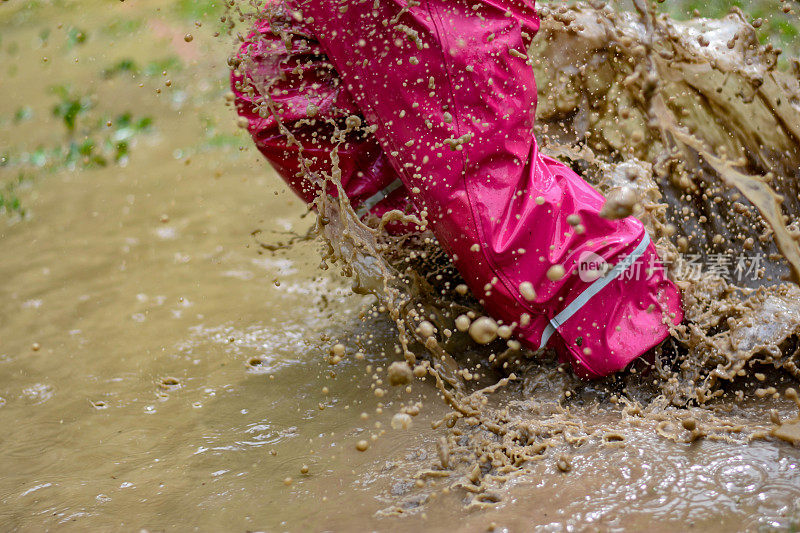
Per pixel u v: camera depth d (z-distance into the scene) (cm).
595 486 237
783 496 221
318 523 244
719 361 284
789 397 247
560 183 289
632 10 368
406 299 307
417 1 271
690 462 240
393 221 313
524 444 266
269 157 309
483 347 321
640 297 288
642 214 312
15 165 659
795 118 364
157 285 437
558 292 283
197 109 730
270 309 400
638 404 277
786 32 555
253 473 276
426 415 294
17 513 269
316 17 281
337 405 312
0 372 367
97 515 262
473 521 232
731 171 334
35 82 899
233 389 335
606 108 376
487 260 279
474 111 276
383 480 260
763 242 344
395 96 277
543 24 370
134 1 1134
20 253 496
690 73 365
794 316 292
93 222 531
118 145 655
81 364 368
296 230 486
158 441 304
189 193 560
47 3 1245
